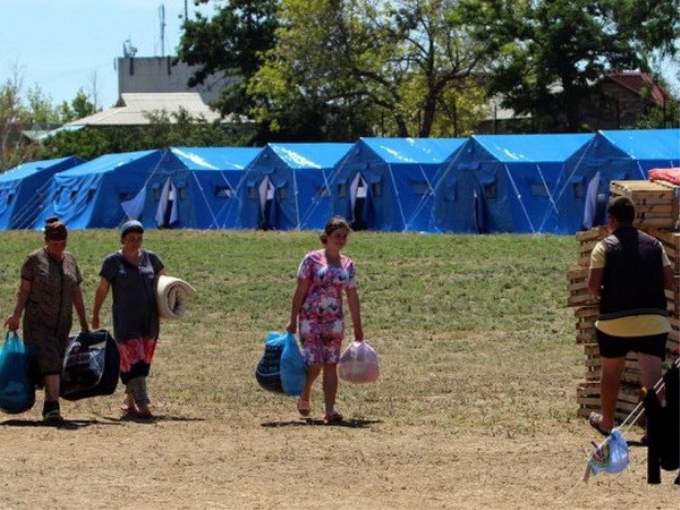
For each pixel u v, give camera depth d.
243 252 93.50
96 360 31.77
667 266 28.42
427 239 102.62
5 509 21.80
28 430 30.45
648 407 22.28
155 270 33.12
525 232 109.44
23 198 148.25
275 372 32.53
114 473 25.00
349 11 185.12
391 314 56.97
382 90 191.62
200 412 33.69
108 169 138.25
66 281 31.84
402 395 36.50
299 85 187.62
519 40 182.12
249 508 21.98
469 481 24.33
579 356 44.62
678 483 22.33
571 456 26.81
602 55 179.62
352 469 25.45
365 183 120.69
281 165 126.25
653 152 104.06
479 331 51.75
